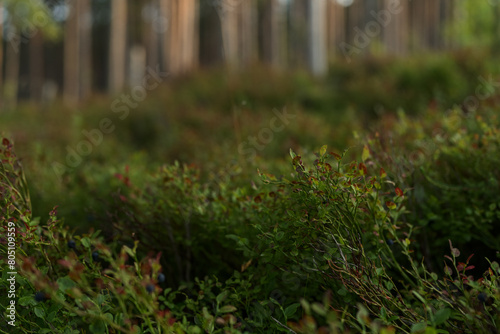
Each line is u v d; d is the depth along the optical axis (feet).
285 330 4.95
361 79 32.24
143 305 4.47
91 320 4.41
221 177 9.37
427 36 94.07
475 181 8.05
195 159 14.80
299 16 57.41
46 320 4.95
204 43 112.37
